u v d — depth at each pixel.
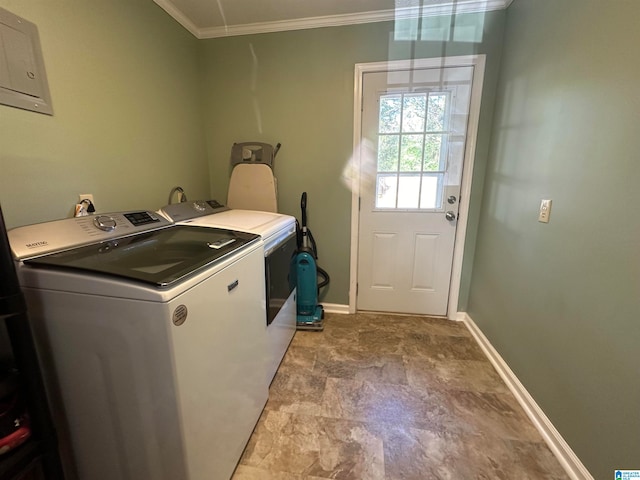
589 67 1.09
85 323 0.80
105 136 1.38
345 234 2.36
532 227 1.45
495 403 1.49
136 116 1.58
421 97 2.06
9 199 1.00
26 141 1.04
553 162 1.30
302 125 2.21
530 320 1.45
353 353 1.92
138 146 1.60
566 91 1.22
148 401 0.81
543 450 1.24
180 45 1.96
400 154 2.17
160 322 0.74
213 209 1.87
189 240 1.20
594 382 1.04
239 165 2.24
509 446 1.25
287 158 2.28
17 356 0.75
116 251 1.00
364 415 1.42
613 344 0.96
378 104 2.11
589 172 1.08
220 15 1.95
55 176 1.15
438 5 1.85
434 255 2.31
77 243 1.02
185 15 1.94
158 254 0.99
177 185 1.98
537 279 1.40
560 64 1.27
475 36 1.89
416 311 2.44
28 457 0.79
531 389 1.42
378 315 2.45
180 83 1.97
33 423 0.79
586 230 1.09
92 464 0.93
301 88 2.14
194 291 0.83
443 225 2.24
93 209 1.29
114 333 0.79
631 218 0.90
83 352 0.83
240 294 1.13
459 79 1.97
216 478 1.01
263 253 1.36
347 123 2.15
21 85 1.01
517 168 1.61
